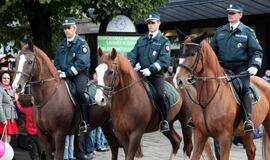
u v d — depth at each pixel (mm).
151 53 9328
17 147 11008
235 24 8453
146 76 9109
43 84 8867
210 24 20719
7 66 12320
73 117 9219
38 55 8766
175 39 22234
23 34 14078
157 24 9398
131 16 13141
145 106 8906
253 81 8930
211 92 7820
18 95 9625
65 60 9461
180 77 7469
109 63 8289
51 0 10836
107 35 13391
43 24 12672
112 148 9875
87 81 9500
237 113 8047
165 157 11844
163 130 9328
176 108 9805
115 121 8844
